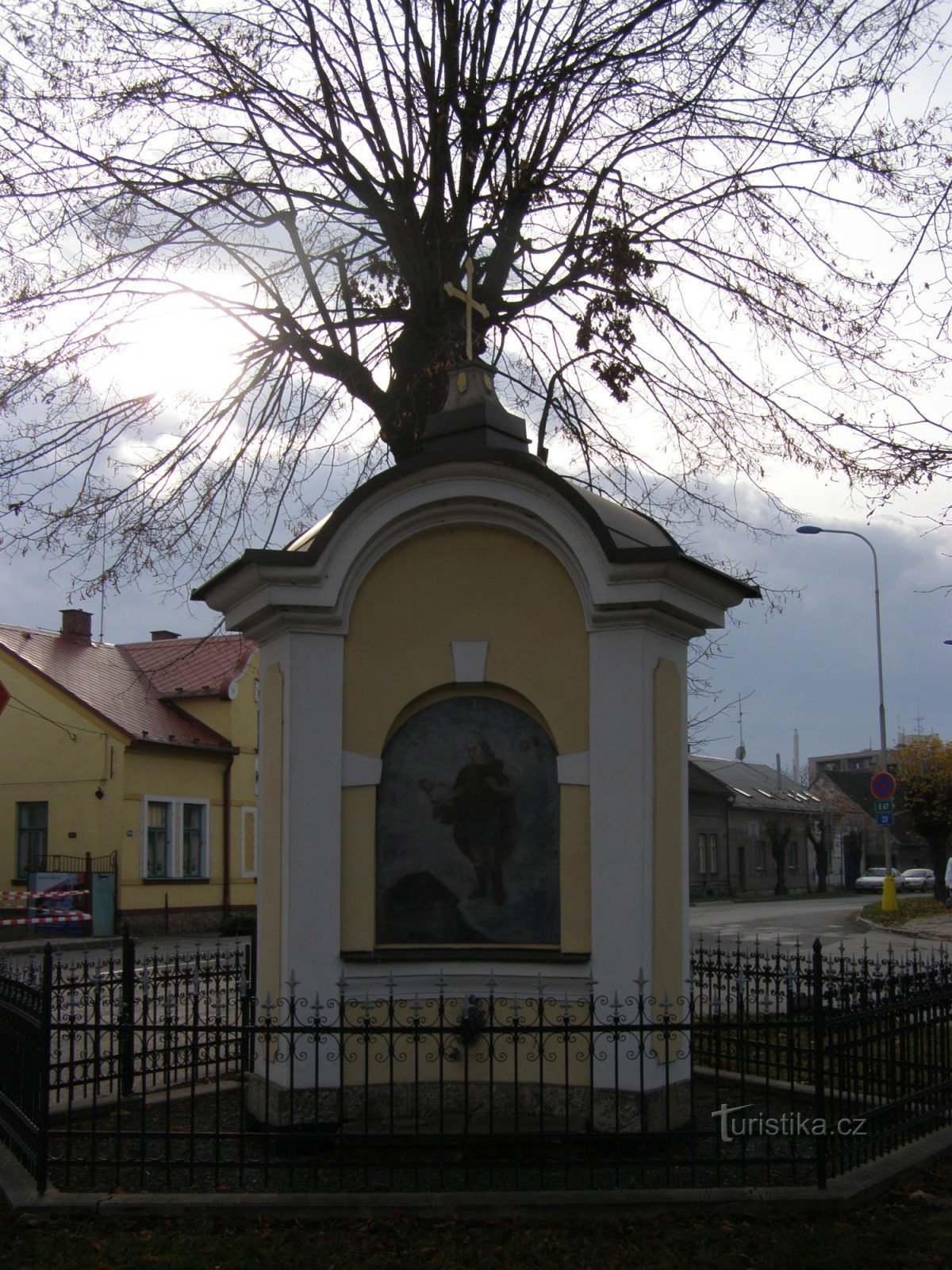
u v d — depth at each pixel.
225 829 33.94
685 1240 5.87
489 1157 6.38
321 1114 7.47
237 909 34.09
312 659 7.93
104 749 30.52
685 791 8.08
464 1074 7.02
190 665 35.47
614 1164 6.42
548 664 7.90
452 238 14.32
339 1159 6.34
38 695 31.42
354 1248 5.79
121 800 30.28
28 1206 6.25
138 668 35.75
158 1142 7.70
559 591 7.95
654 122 13.53
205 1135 6.44
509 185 14.15
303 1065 7.52
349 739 7.91
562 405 15.26
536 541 7.95
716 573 7.99
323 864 7.75
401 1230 5.97
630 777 7.62
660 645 7.93
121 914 29.91
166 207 13.55
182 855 32.41
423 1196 6.20
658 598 7.58
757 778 75.25
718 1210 6.19
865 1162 6.86
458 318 14.07
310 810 7.78
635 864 7.54
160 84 13.22
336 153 14.34
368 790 7.89
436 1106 7.59
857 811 82.12
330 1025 7.58
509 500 7.80
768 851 69.62
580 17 13.69
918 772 41.25
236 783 34.50
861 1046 7.66
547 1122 7.45
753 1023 6.54
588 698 7.81
